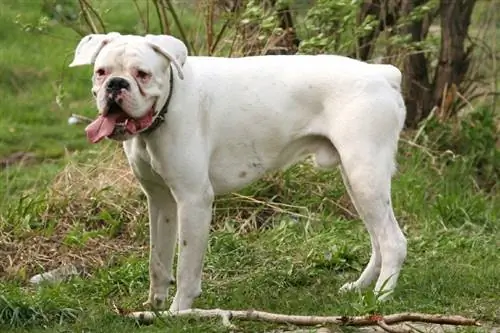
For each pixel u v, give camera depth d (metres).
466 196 12.88
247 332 8.35
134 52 8.13
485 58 14.69
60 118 16.39
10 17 19.17
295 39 13.27
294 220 11.78
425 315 8.24
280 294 9.62
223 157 8.98
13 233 11.20
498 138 14.18
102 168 12.41
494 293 9.41
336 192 12.26
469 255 10.79
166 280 9.10
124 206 11.73
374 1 14.07
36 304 8.73
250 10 12.16
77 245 11.00
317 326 8.32
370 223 9.15
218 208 11.84
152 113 8.28
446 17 14.34
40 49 18.66
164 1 13.44
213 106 8.84
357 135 8.98
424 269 10.07
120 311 8.70
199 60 8.98
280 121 9.04
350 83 9.04
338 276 10.20
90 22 12.91
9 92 17.30
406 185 12.62
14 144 15.26
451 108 14.21
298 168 12.37
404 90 14.50
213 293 9.63
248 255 10.65
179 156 8.56
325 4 12.52
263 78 9.04
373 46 14.04
